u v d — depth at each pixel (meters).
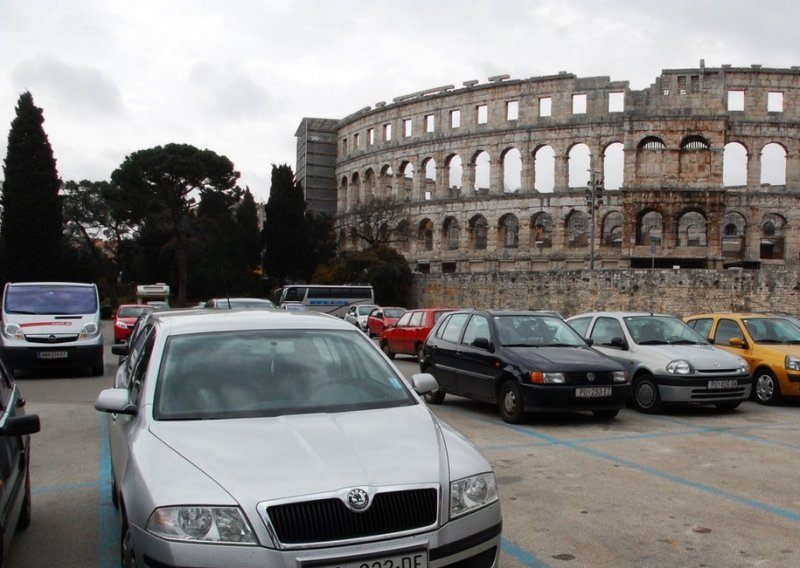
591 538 7.85
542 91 84.62
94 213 95.12
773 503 9.19
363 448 5.71
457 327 17.95
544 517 8.59
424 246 93.94
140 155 78.81
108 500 9.49
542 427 14.70
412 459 5.61
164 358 7.08
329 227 91.50
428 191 126.75
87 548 7.72
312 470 5.33
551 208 82.81
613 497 9.44
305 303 64.19
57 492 9.88
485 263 85.12
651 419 15.86
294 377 6.99
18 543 7.88
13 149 73.56
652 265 74.38
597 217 80.81
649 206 77.38
